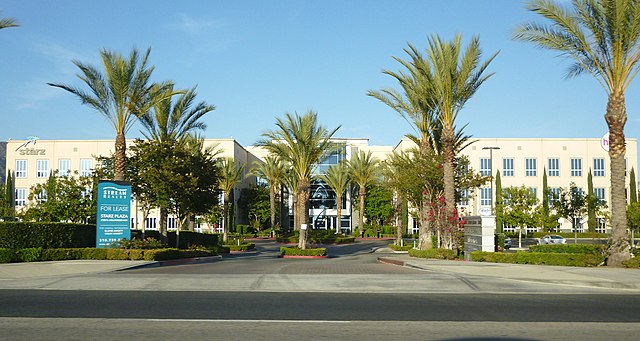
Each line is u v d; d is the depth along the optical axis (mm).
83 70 28406
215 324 9781
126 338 8547
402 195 41062
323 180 79500
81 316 10562
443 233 31469
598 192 69000
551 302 12875
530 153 69625
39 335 8758
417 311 11398
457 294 14469
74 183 36625
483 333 9078
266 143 40656
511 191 46500
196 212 36219
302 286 15703
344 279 16828
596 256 21672
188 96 34938
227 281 16438
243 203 76750
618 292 14961
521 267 20453
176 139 35375
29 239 23781
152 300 12859
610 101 21844
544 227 46000
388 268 21844
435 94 29250
